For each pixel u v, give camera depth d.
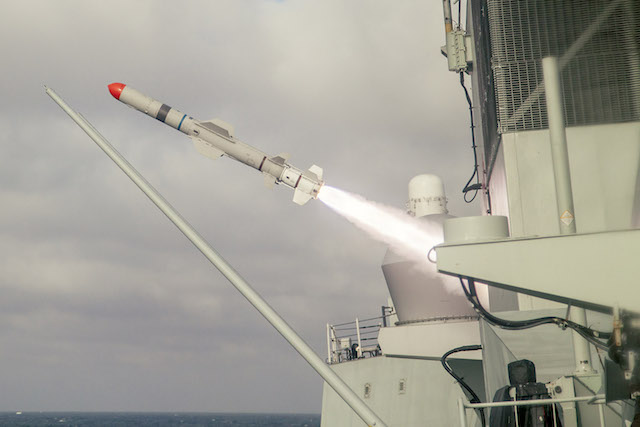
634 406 10.27
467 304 25.67
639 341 9.54
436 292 25.78
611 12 17.48
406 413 28.94
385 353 25.72
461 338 24.64
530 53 18.80
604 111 17.16
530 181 18.86
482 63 22.97
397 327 25.56
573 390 12.29
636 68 17.06
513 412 11.82
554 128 12.30
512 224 18.77
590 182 17.17
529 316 17.80
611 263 9.77
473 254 10.20
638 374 9.62
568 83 17.52
